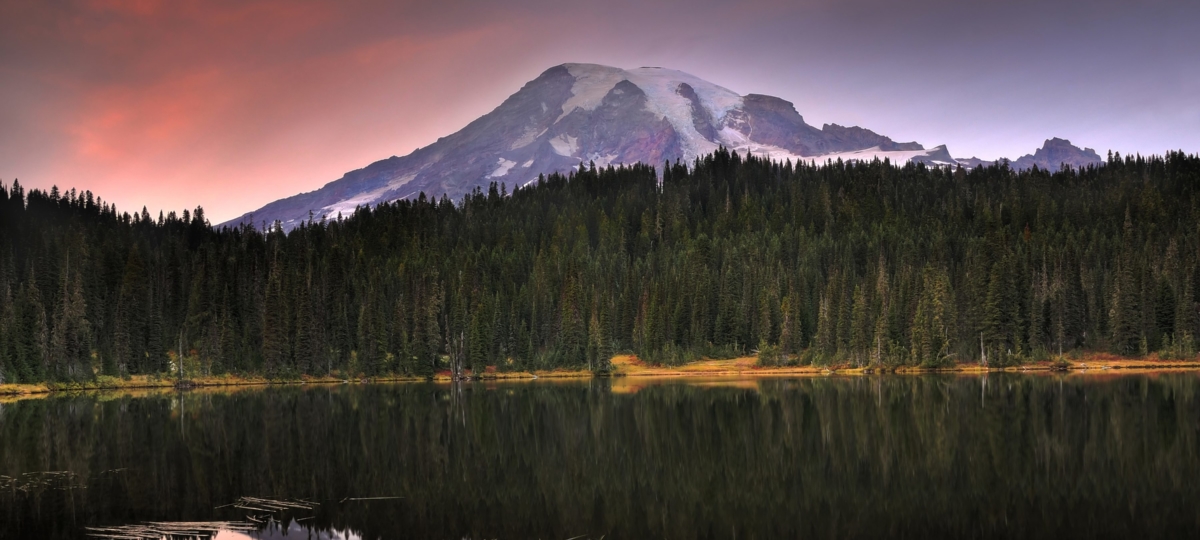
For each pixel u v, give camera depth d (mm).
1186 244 175500
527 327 173000
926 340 147500
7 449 69062
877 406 90812
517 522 45500
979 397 97250
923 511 46312
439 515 46938
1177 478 51531
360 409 100000
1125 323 149125
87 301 162000
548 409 97000
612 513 47312
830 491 51531
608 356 164750
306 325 159875
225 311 160875
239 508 48375
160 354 156875
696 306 171375
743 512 47219
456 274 190875
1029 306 153250
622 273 199375
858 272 194875
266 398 119500
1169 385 108250
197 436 76438
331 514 47188
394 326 162375
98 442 72938
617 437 73812
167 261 188000
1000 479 52969
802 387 121125
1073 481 51594
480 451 67562
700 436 73125
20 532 43281
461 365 160500
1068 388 106500
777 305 165125
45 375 137875
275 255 196625
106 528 44062
